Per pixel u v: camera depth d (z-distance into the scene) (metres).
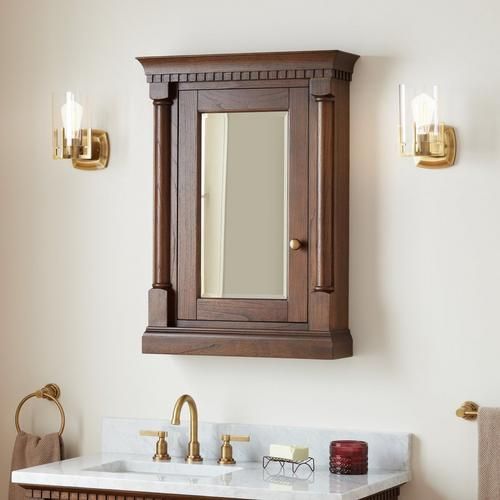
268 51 3.63
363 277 3.53
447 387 3.44
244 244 3.54
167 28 3.73
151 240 3.73
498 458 3.29
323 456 3.52
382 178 3.51
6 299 3.88
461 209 3.43
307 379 3.57
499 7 3.40
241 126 3.55
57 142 3.65
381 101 3.52
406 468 3.44
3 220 3.88
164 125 3.59
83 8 3.81
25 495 3.67
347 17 3.55
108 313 3.78
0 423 3.88
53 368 3.83
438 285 3.45
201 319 3.56
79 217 3.81
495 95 3.40
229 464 3.53
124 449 3.73
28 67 3.87
